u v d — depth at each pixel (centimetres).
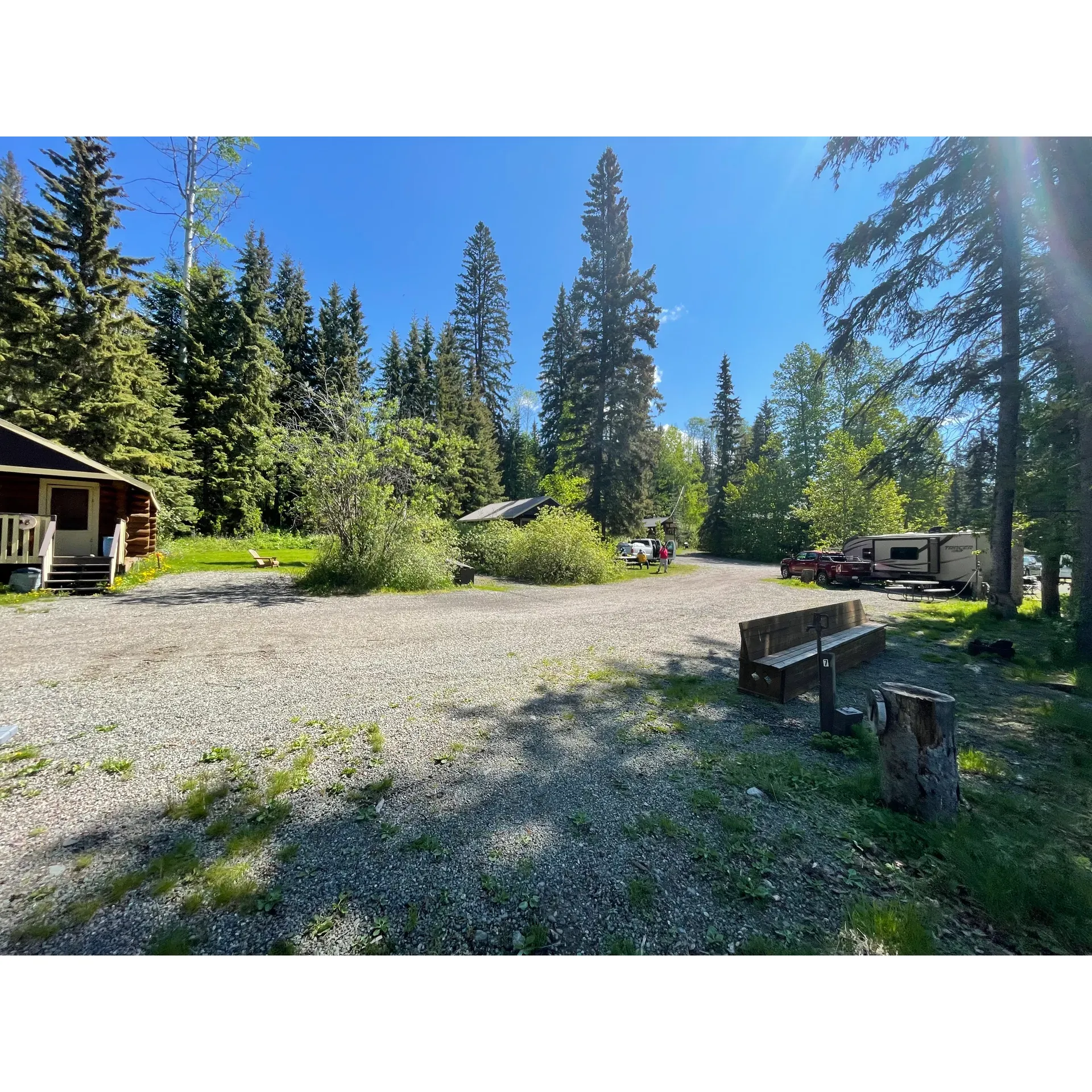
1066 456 758
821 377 875
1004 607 904
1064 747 376
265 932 179
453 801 268
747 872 220
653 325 2705
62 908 185
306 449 1149
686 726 386
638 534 2931
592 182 2750
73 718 366
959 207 700
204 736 342
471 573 1380
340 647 598
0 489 1112
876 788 288
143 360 1827
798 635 538
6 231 1569
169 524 2050
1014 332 707
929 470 834
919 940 184
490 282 4450
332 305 3625
